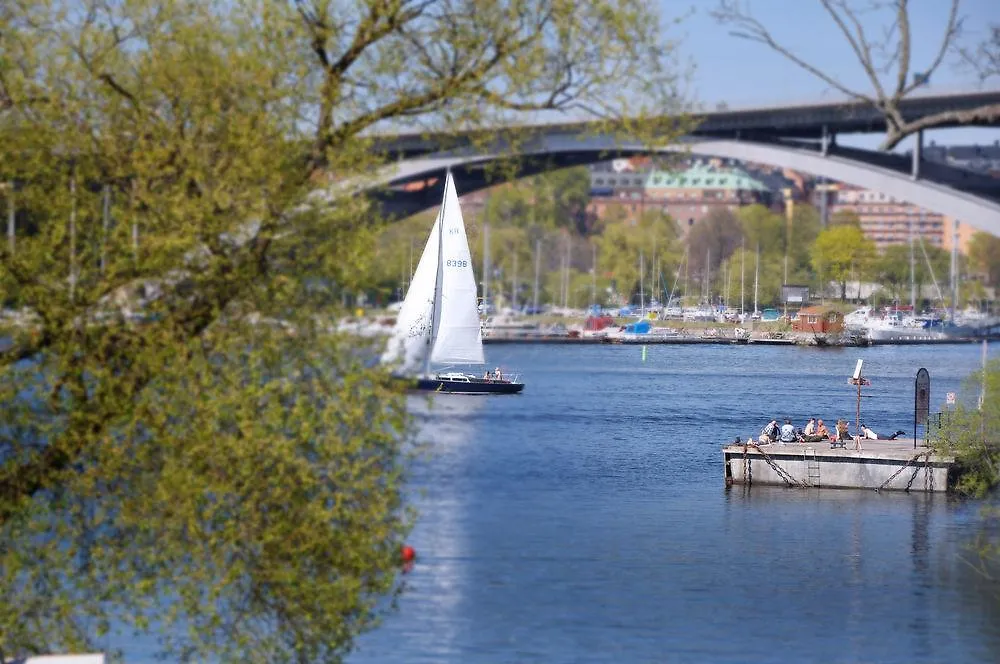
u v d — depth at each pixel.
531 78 36.66
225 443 36.34
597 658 66.75
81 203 36.50
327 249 36.94
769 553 89.38
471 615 71.75
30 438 37.12
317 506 37.56
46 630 38.53
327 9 36.59
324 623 39.78
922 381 119.94
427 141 38.75
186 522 37.12
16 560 36.81
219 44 37.12
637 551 87.94
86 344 36.34
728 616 74.19
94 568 38.50
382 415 37.88
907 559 88.00
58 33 36.75
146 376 36.47
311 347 37.22
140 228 36.34
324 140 37.06
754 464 117.81
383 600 72.81
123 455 36.66
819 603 77.06
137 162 35.78
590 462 130.25
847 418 180.88
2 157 36.28
